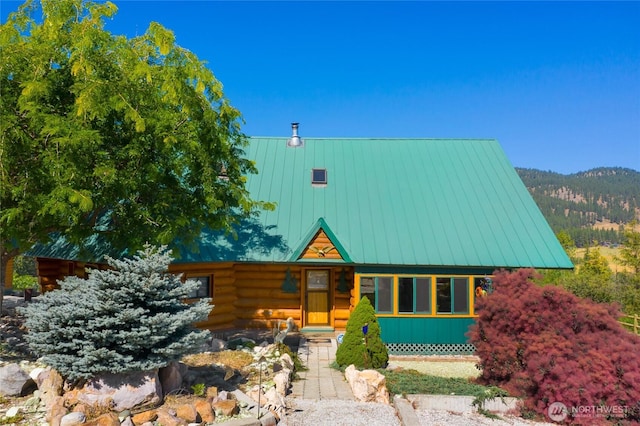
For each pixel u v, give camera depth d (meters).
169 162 12.74
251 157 20.86
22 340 12.64
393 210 18.09
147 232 12.50
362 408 10.34
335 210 18.14
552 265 15.94
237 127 14.80
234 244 16.91
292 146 21.67
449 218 17.70
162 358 9.09
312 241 16.47
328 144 21.95
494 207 18.25
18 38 11.41
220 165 14.14
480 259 16.03
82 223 12.84
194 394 9.51
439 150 21.50
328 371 13.28
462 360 15.49
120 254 13.56
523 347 11.38
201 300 10.35
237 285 18.02
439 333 16.03
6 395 8.93
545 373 10.52
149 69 11.54
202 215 13.59
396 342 16.02
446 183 19.48
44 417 8.30
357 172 20.11
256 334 17.16
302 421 9.55
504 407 10.88
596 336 10.91
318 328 17.95
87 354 8.49
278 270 17.94
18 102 10.41
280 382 11.00
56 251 16.08
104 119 11.60
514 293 12.04
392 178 19.77
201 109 12.87
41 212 10.37
